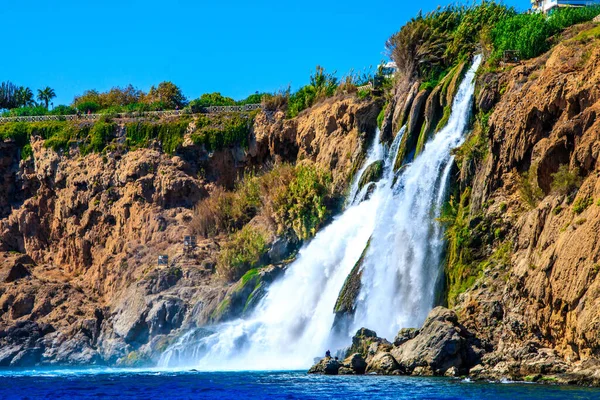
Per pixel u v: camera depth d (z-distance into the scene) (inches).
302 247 2492.6
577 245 1432.1
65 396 1513.3
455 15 2559.1
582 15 2156.7
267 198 2746.1
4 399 1493.6
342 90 2842.0
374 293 1996.8
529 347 1502.2
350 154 2608.3
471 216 1881.2
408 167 2164.1
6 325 2746.1
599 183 1476.4
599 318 1333.7
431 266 1915.6
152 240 2920.8
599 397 1202.0
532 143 1795.0
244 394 1419.8
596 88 1641.2
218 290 2490.2
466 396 1262.3
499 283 1718.8
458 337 1562.5
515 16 2324.1
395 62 2551.7
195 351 2257.6
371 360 1640.0
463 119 2102.6
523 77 1952.5
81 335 2699.3
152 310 2559.1
